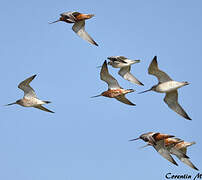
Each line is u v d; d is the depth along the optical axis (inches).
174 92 956.0
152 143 938.7
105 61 1017.5
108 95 1046.4
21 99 1031.6
